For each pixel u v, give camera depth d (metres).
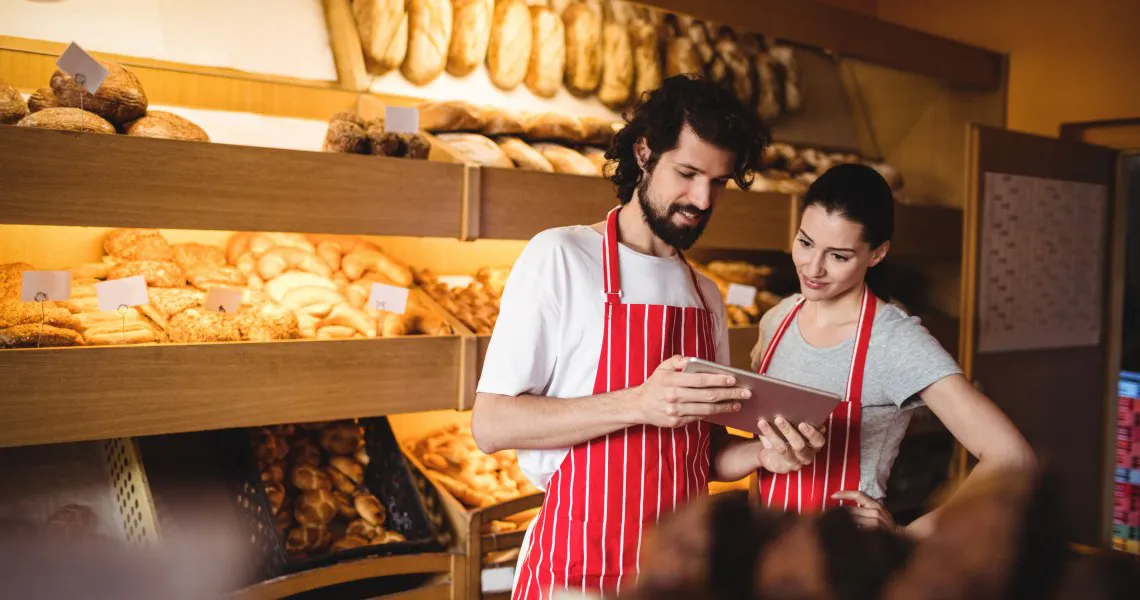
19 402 1.68
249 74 2.45
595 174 2.64
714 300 1.64
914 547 0.30
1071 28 3.74
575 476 1.43
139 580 1.88
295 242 2.38
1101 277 3.80
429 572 2.25
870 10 4.36
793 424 1.36
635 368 1.45
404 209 2.13
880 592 0.28
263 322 1.99
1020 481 0.30
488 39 2.85
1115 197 3.84
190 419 1.85
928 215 3.27
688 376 1.26
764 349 1.78
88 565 1.90
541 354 1.43
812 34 3.00
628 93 3.15
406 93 2.74
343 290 2.28
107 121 1.92
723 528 0.32
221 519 2.16
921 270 3.66
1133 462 4.18
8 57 2.11
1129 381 4.19
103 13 2.26
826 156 3.54
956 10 4.10
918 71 3.33
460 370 2.17
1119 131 3.72
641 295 1.48
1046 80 3.82
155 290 1.97
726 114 1.37
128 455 2.04
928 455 3.30
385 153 2.20
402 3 2.62
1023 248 3.38
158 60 2.31
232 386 1.89
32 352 1.68
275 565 1.96
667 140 1.39
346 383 2.03
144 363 1.79
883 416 1.51
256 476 2.09
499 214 2.27
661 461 1.44
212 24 2.42
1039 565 0.27
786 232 2.86
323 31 2.63
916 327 1.50
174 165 1.84
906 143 3.82
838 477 1.52
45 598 1.81
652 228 1.46
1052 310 3.55
